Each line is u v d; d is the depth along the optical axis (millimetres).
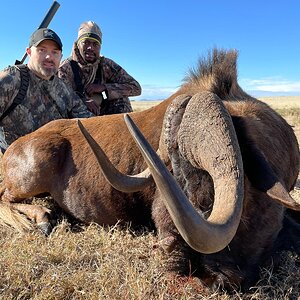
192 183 868
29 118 1672
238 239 895
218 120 796
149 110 1301
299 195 1603
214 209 689
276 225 932
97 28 2080
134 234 1240
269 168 826
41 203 1480
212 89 1061
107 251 1121
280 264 1005
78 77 2049
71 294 923
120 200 1259
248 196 861
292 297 919
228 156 751
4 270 981
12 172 1413
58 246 1121
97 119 1427
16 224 1303
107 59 2174
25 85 1646
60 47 1674
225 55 1107
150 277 965
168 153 916
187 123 845
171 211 583
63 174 1358
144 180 930
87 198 1312
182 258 964
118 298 893
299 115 7453
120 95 2127
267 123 1005
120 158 1271
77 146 1359
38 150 1364
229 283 910
